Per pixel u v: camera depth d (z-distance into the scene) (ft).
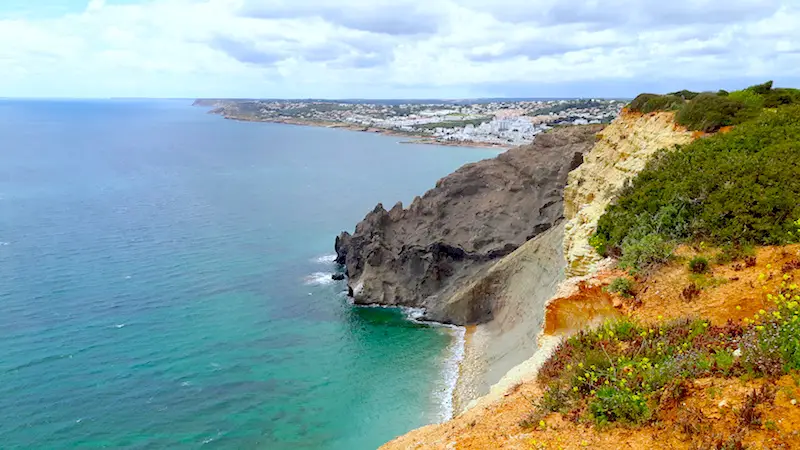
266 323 156.56
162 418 108.58
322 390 120.67
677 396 35.70
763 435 30.25
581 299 60.64
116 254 213.25
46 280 181.16
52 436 101.55
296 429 106.01
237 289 181.88
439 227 185.06
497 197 189.47
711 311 47.16
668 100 112.57
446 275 175.52
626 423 35.73
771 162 64.64
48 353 131.95
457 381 123.85
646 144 103.04
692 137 90.89
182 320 155.22
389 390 120.57
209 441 101.91
